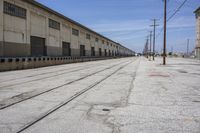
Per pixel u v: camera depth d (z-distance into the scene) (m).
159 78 16.62
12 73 20.89
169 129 5.47
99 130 5.41
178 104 8.11
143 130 5.41
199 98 9.18
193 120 6.21
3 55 24.92
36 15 32.56
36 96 9.56
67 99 8.91
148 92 10.56
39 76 18.17
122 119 6.28
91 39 68.94
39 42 34.28
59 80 15.39
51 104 8.06
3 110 7.25
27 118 6.37
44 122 6.04
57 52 41.16
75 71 23.66
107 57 86.75
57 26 41.06
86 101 8.59
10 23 26.17
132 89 11.45
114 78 16.69
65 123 5.94
